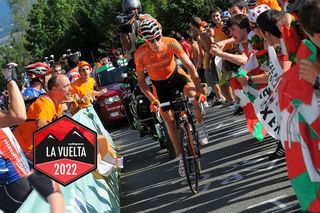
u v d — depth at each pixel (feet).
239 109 57.00
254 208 28.02
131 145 58.49
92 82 50.62
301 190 17.24
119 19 51.08
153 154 49.75
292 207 26.73
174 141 36.65
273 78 28.27
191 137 33.83
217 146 44.70
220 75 61.46
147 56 36.29
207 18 127.54
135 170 44.88
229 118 57.00
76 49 218.59
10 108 20.99
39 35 301.43
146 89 36.94
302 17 16.24
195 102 39.88
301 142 17.11
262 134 37.68
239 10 46.73
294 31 26.09
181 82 37.32
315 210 16.93
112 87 77.97
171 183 37.11
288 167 17.69
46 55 256.93
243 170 35.47
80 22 214.07
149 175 41.55
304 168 17.06
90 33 213.46
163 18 135.85
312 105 17.04
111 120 74.74
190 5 129.08
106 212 28.37
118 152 55.72
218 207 29.63
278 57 28.22
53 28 298.76
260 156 37.81
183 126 33.60
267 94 32.99
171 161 44.42
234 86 36.99
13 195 22.44
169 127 36.76
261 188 30.76
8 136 22.86
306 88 17.04
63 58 72.18
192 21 66.64
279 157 35.78
